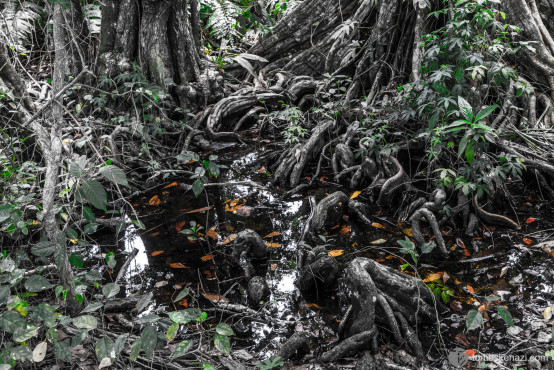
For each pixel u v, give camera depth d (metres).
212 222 4.27
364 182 4.70
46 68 6.20
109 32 5.54
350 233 4.05
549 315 2.95
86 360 2.71
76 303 2.90
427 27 5.20
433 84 4.02
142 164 5.07
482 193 3.86
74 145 4.75
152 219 4.35
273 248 3.88
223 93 6.24
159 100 5.60
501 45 4.04
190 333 2.99
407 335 2.87
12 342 2.68
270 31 6.84
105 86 5.59
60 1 2.62
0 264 2.60
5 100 4.12
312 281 3.39
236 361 2.75
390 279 3.04
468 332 2.96
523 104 4.80
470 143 3.46
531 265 3.48
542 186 4.31
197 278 3.55
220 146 5.57
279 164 5.05
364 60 5.75
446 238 3.92
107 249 3.92
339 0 6.36
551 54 5.00
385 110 4.93
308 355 2.85
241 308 3.21
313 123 5.67
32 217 3.88
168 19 5.66
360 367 2.68
